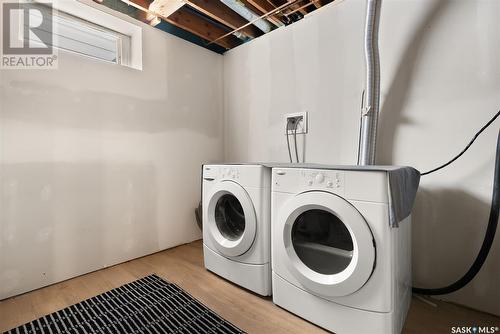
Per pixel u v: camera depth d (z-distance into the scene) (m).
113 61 1.90
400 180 0.95
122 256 1.77
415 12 1.37
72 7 1.58
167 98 2.04
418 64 1.37
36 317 1.15
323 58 1.75
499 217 1.17
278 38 2.01
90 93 1.61
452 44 1.27
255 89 2.19
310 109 1.82
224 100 2.48
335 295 1.00
